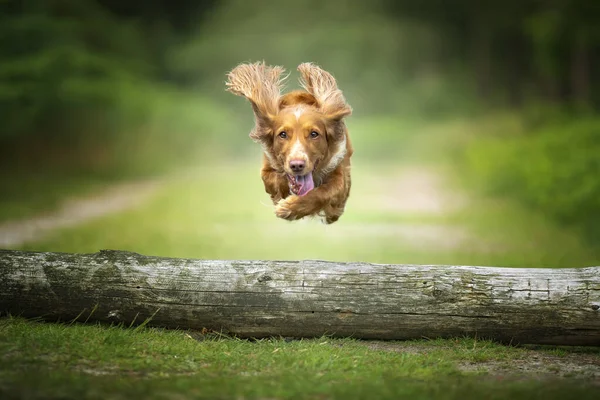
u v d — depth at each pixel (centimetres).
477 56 5378
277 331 719
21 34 3609
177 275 721
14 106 3203
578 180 1736
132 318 725
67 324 735
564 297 694
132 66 4547
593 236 1543
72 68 3578
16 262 734
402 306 704
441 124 4531
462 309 702
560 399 548
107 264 730
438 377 609
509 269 716
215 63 5322
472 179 2578
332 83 796
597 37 3159
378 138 4006
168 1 5975
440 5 5603
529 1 4822
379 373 611
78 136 3356
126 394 530
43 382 541
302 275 715
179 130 3812
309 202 762
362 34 5306
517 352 696
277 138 770
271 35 5375
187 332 727
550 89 3997
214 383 561
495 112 4756
